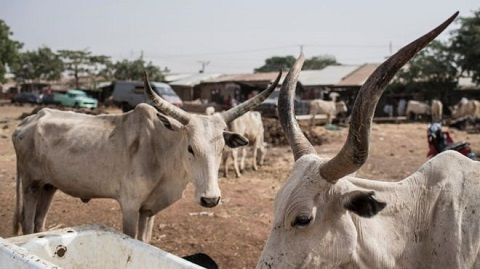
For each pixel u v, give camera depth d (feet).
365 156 7.84
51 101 119.75
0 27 131.34
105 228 12.39
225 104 108.37
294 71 10.40
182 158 15.53
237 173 35.14
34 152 17.95
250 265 18.22
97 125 17.39
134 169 15.94
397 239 9.44
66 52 177.68
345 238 8.66
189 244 20.07
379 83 7.55
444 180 9.76
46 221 22.47
